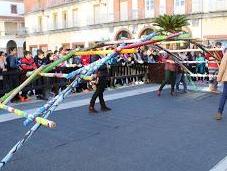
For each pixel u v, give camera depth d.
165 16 22.11
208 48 10.13
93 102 8.50
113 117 8.01
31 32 45.94
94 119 7.82
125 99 10.37
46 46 43.44
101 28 35.72
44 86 10.68
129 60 13.67
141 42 4.74
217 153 5.47
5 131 6.83
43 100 10.38
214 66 11.40
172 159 5.23
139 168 4.90
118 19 34.19
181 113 8.37
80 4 38.00
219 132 6.64
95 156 5.42
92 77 3.93
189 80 12.19
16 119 7.79
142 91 11.92
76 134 6.62
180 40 8.07
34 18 45.47
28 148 5.80
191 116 8.02
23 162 5.18
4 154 5.54
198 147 5.77
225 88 7.47
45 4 43.28
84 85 11.90
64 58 4.80
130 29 32.84
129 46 4.44
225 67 7.38
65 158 5.34
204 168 4.87
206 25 27.70
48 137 6.42
